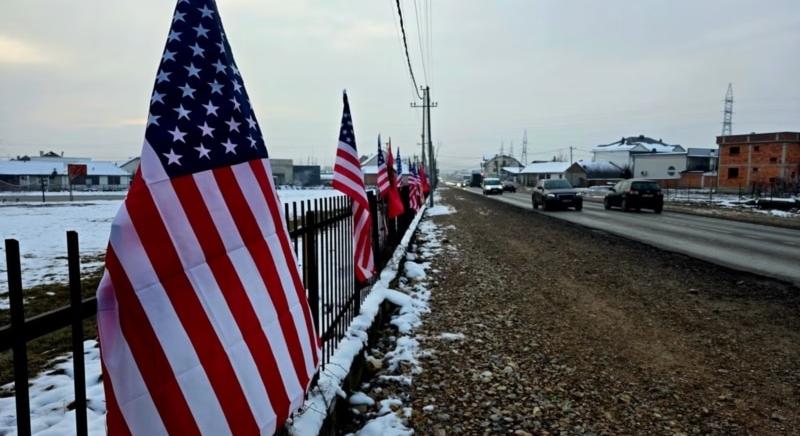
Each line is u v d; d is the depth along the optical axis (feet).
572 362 15.62
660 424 11.83
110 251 5.22
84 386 5.66
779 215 73.92
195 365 5.67
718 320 19.84
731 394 13.37
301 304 7.50
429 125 107.14
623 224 59.52
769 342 17.25
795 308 21.42
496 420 12.01
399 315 20.42
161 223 5.59
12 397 11.94
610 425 11.78
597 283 26.73
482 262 33.35
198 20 6.32
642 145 262.47
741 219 66.23
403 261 30.81
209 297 5.93
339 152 17.22
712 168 223.10
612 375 14.64
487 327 19.13
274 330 6.77
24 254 37.52
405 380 14.20
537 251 38.17
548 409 12.57
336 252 14.92
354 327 16.06
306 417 9.84
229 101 6.53
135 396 5.23
